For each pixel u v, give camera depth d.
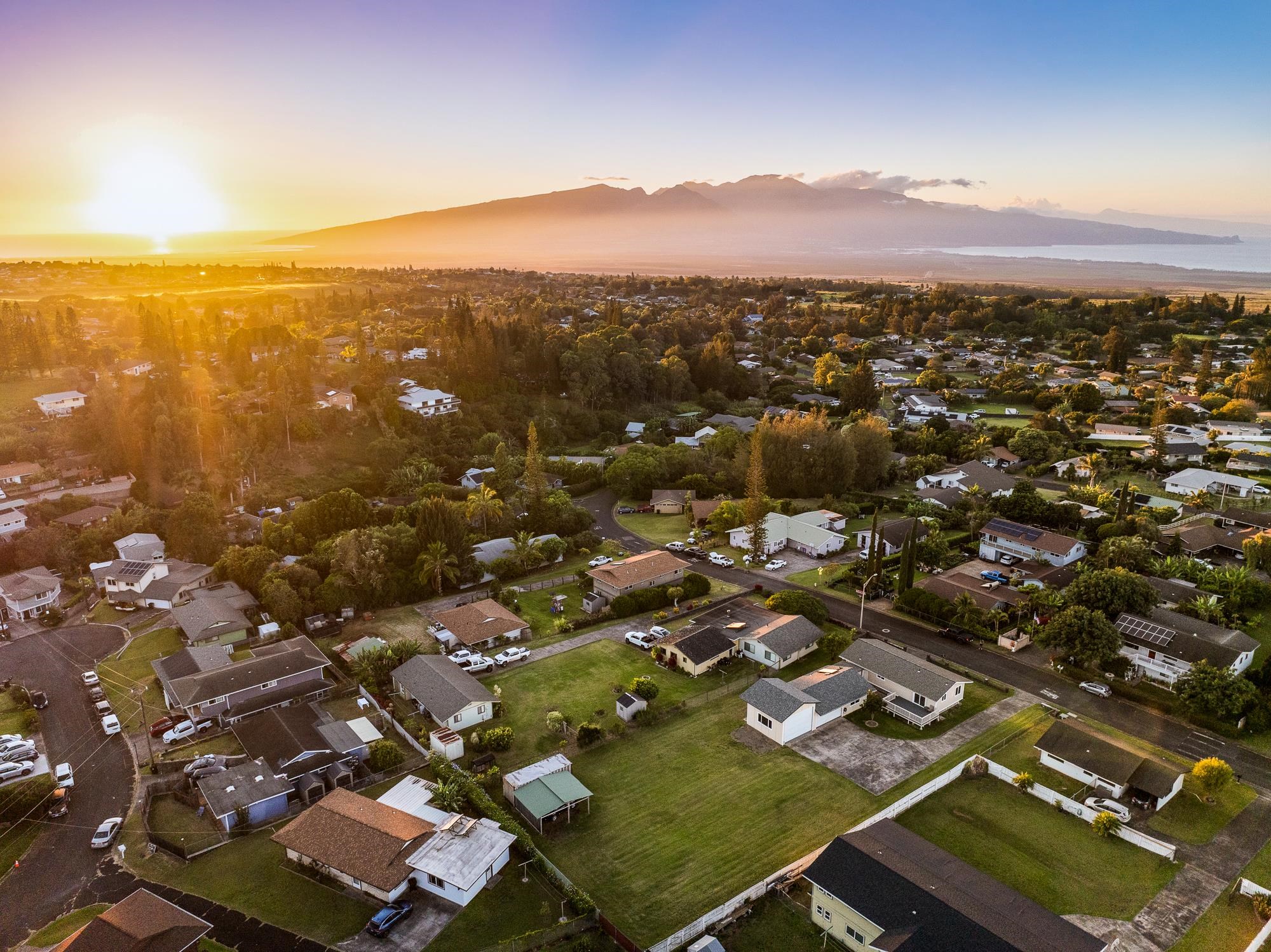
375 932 38.56
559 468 129.62
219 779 49.62
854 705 60.94
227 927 39.31
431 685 60.56
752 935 39.16
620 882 42.91
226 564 85.75
